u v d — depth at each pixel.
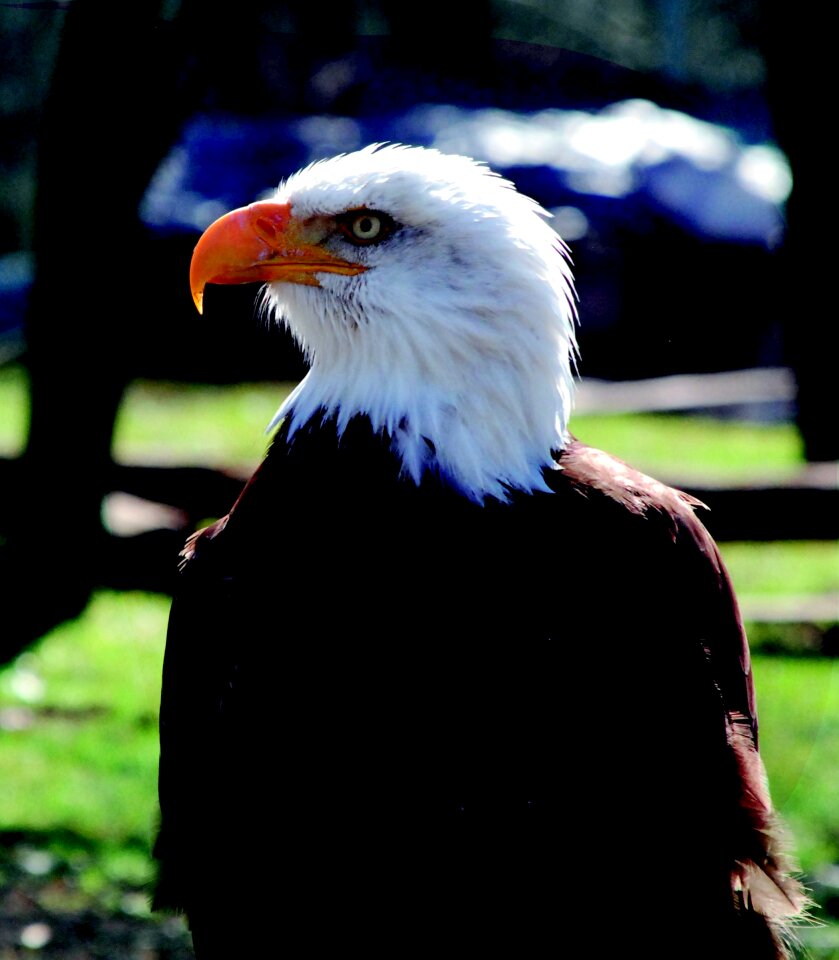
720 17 36.59
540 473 5.76
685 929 5.58
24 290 28.81
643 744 5.46
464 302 5.67
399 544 5.51
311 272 5.88
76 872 10.37
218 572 5.76
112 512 15.97
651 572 5.62
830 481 14.77
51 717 12.84
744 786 5.70
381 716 5.42
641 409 23.50
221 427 22.56
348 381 5.89
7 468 15.97
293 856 5.68
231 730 5.67
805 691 13.16
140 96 13.84
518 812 5.44
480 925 5.59
